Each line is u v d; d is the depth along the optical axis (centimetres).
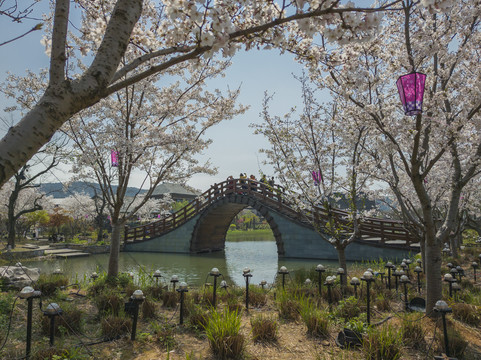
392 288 815
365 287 752
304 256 1897
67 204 3588
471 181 1229
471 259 1342
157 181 935
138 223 3856
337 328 505
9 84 970
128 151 847
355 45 528
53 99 185
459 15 543
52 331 430
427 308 519
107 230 3791
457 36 597
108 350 434
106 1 471
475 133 592
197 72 948
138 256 2344
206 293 708
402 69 571
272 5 292
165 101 961
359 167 789
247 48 302
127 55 752
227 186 2373
